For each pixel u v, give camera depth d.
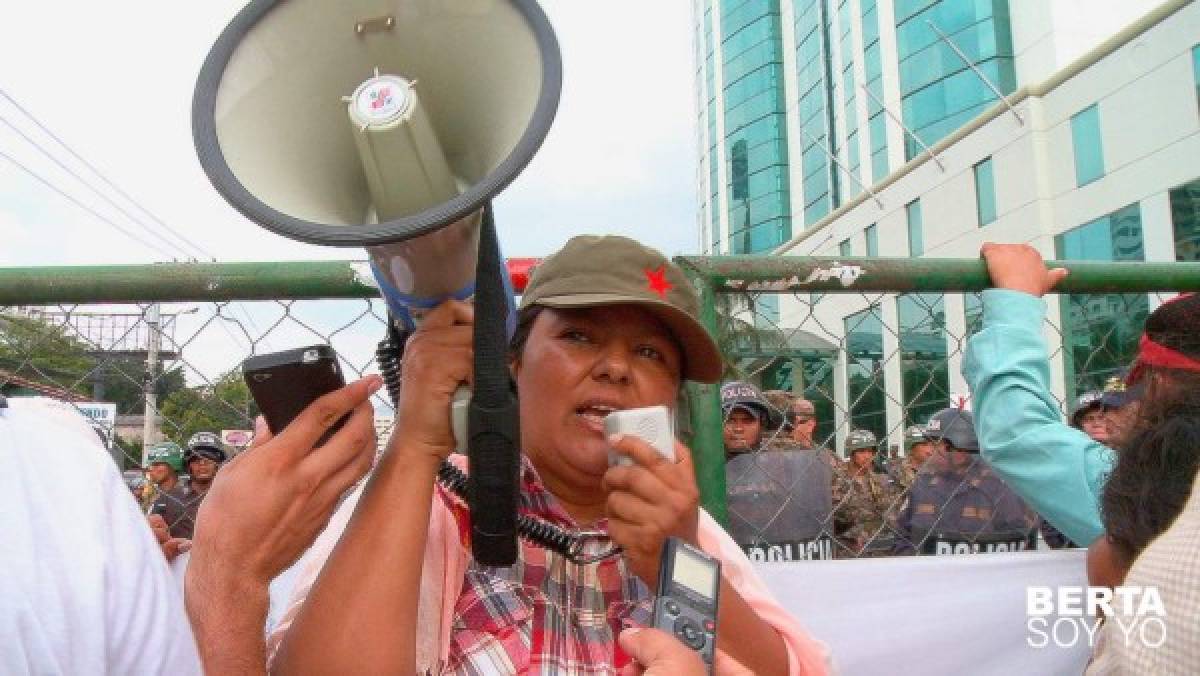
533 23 1.11
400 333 1.29
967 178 20.06
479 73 1.18
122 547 0.77
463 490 1.36
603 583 1.38
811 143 32.34
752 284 1.97
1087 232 17.09
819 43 31.42
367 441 1.12
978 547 3.59
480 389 1.15
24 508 0.72
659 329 1.47
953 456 3.85
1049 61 21.02
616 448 1.22
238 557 1.03
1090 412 4.17
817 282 1.99
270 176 1.11
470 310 1.21
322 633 1.10
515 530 1.17
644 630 1.07
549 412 1.42
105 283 1.78
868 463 4.56
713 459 1.92
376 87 1.13
